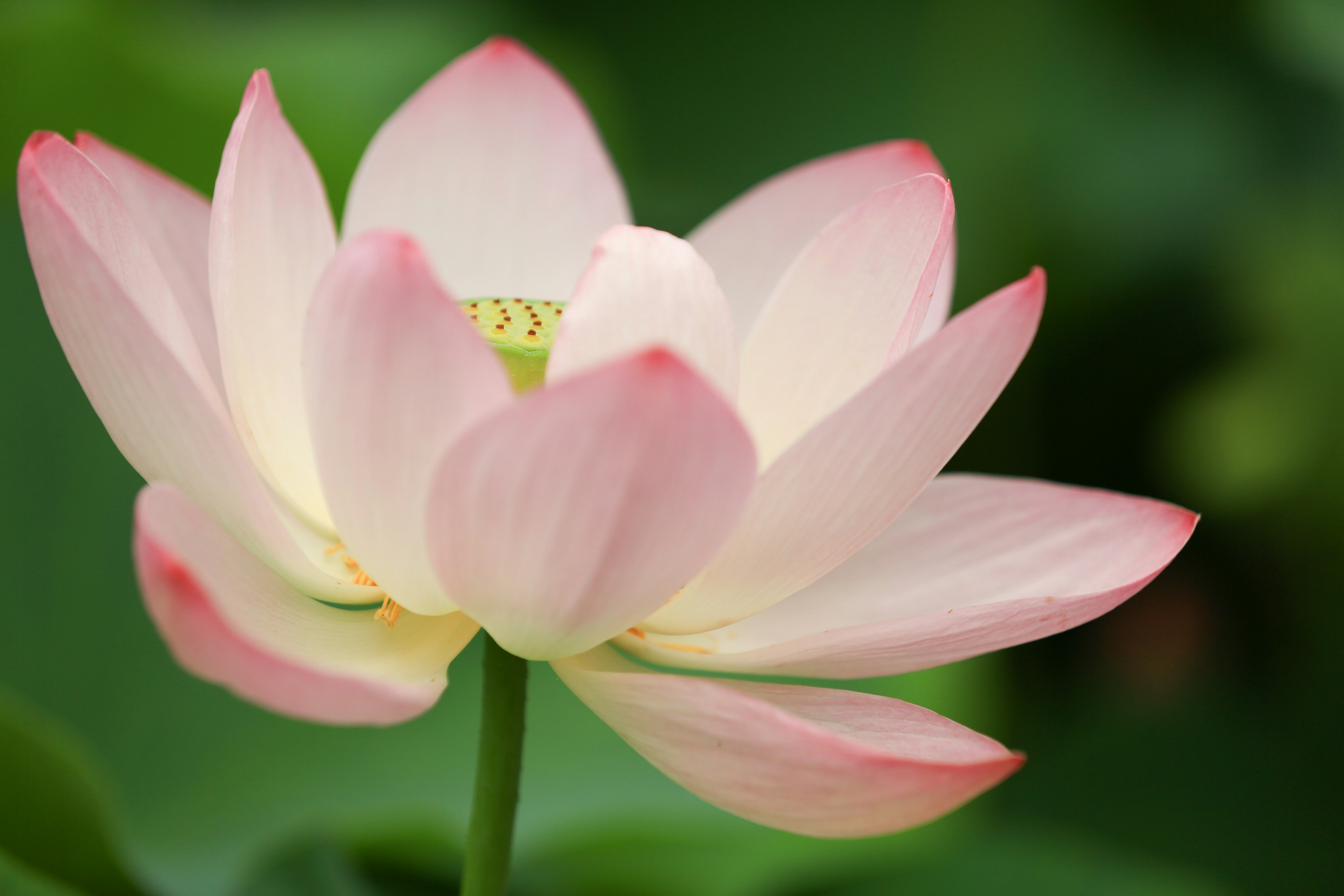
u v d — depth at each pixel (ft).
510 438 3.45
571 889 4.12
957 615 3.61
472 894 3.65
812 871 4.08
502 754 3.64
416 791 4.10
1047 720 5.98
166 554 3.42
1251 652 6.00
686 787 3.61
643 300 3.56
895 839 4.18
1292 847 4.92
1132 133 6.36
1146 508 3.76
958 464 6.29
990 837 4.13
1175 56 6.45
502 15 6.56
